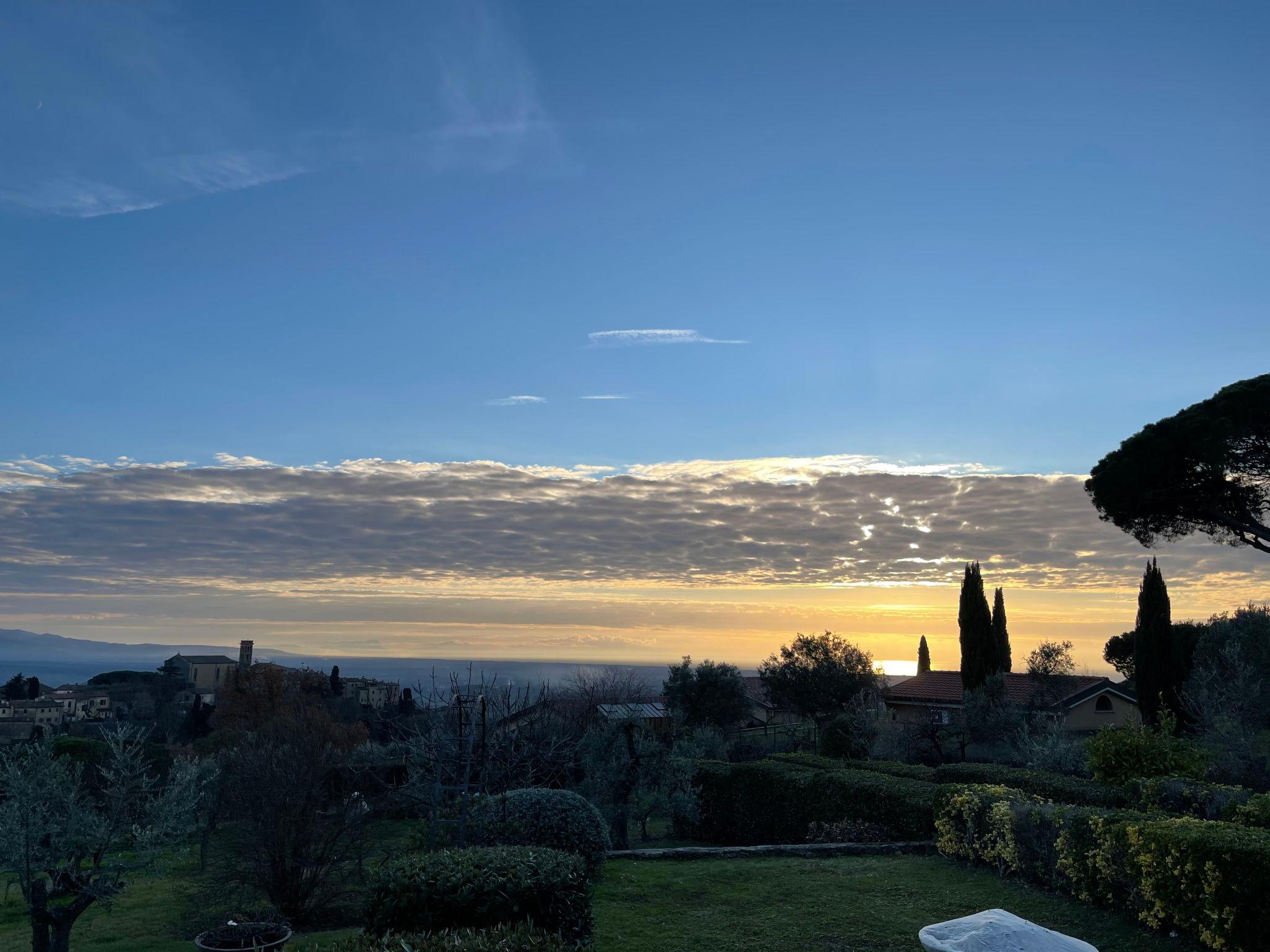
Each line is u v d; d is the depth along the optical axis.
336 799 18.19
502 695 13.77
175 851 14.10
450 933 6.09
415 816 18.47
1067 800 15.10
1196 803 12.94
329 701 44.66
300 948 5.93
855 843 16.03
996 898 11.22
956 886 11.92
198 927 16.44
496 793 14.35
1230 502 32.03
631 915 11.00
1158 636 35.72
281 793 16.77
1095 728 41.03
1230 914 8.51
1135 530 34.50
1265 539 31.61
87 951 15.38
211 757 24.72
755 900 11.52
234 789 17.25
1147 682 35.69
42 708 95.19
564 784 23.61
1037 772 17.09
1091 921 10.09
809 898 11.50
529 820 12.91
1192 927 9.02
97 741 19.34
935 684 51.09
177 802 13.69
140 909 18.88
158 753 27.14
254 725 37.47
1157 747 17.56
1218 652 35.72
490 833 12.86
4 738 67.12
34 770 12.85
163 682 108.31
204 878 18.55
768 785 20.95
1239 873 8.46
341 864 17.25
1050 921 10.20
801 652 50.50
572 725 23.53
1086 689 41.19
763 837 20.97
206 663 119.00
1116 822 10.35
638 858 14.66
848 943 9.62
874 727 38.59
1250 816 11.66
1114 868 10.30
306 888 16.84
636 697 32.25
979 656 43.50
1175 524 33.69
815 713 48.59
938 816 14.16
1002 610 49.19
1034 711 36.31
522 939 5.75
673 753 25.44
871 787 16.97
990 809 12.73
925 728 36.59
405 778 17.94
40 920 12.55
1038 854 11.75
